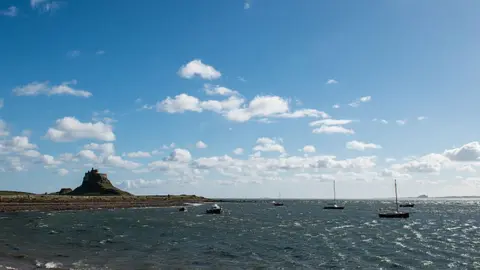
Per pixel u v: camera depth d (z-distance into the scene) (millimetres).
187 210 176750
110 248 50156
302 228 84750
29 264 37125
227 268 38781
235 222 102625
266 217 128500
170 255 45781
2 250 46125
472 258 45312
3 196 158000
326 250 51031
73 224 87688
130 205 196375
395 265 41094
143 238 62156
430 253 48844
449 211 172125
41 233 66688
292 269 38875
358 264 41656
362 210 187500
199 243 57062
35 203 158500
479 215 139125
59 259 40719
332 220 112688
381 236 68125
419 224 96750
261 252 49125
